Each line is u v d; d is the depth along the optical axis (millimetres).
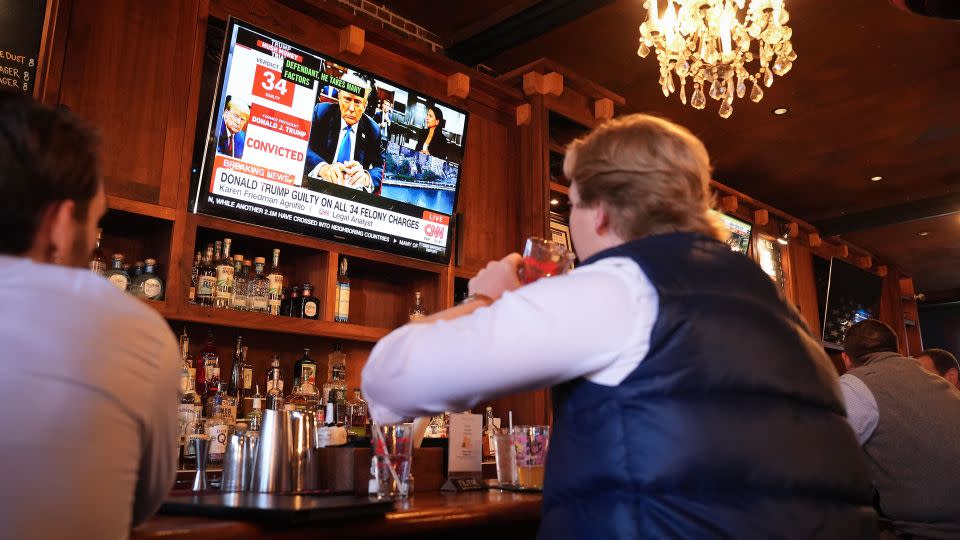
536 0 3895
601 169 1060
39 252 854
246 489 1549
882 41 4043
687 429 844
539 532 945
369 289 3613
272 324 2848
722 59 3146
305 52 2961
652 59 4254
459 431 1848
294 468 1527
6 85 2275
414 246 3371
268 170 2857
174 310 2600
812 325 6500
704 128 5102
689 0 3129
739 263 999
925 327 10609
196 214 2701
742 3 3107
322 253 3129
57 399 746
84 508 743
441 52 4395
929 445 2381
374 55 3379
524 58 4309
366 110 3178
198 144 2816
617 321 876
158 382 847
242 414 2932
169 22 2736
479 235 3742
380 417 997
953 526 2328
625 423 863
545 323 861
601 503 865
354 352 3459
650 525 827
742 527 827
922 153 5551
